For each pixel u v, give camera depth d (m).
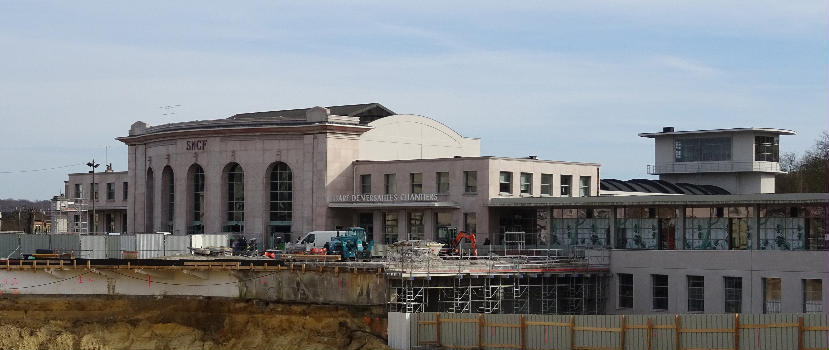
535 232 103.69
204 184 119.62
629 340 63.88
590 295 88.25
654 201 89.25
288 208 114.75
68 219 149.38
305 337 82.12
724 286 80.06
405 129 119.44
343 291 81.12
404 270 78.38
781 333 59.91
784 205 82.25
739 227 85.44
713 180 139.12
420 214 108.38
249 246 107.62
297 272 84.44
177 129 121.50
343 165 113.12
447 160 106.62
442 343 70.19
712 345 61.62
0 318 91.56
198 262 87.75
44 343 88.88
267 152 115.12
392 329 72.00
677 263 83.19
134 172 131.38
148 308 90.50
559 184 111.56
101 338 88.75
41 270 92.56
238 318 86.62
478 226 103.81
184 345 86.94
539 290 86.62
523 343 67.00
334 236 101.56
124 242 102.19
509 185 105.75
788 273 76.00
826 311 73.81
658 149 143.25
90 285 92.25
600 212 95.75
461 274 79.50
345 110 127.88
